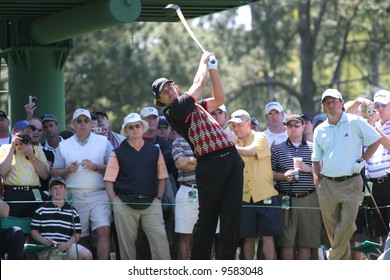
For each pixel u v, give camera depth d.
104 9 18.06
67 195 15.98
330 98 15.37
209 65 13.68
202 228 13.74
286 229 16.44
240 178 13.56
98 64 40.59
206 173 13.48
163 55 42.16
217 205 13.60
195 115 13.50
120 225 15.84
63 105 22.16
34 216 15.56
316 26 47.19
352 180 15.30
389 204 16.52
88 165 16.02
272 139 17.50
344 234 15.33
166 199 16.56
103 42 41.59
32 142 16.80
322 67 48.84
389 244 14.10
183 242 16.27
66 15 19.83
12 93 21.97
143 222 15.98
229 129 16.72
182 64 41.97
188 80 41.81
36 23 21.27
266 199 16.19
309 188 16.45
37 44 21.72
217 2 19.75
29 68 21.67
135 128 15.93
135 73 40.84
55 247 15.47
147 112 17.42
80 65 40.69
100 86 40.69
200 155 13.52
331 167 15.31
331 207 15.43
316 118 18.27
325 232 16.94
